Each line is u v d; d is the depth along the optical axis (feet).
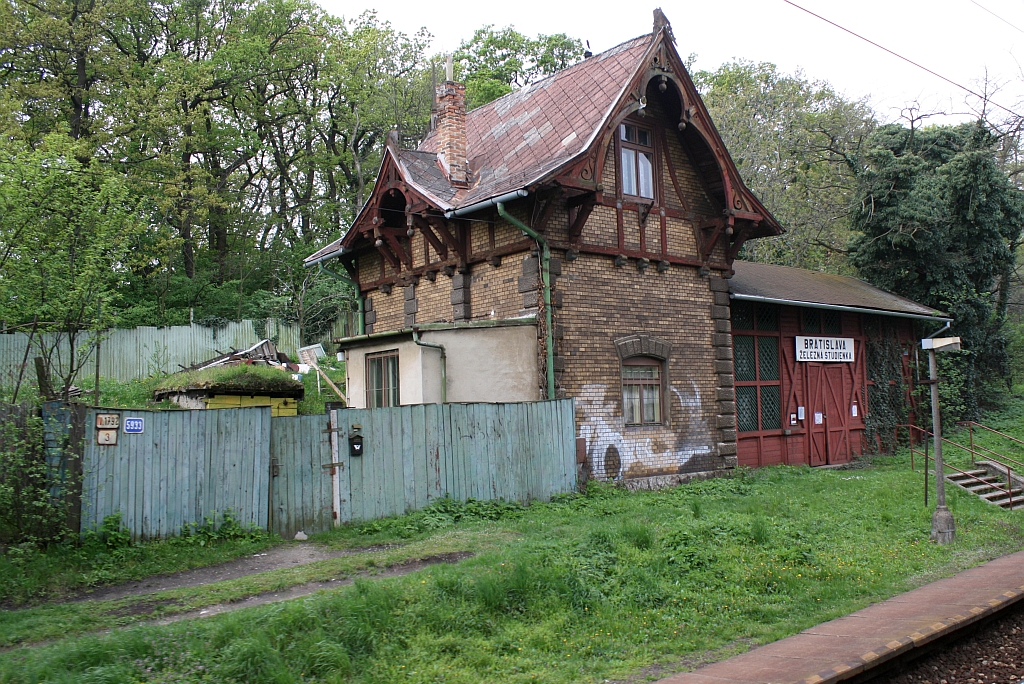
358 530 37.52
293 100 134.00
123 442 33.12
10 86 100.68
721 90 137.90
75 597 27.91
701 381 57.47
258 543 35.04
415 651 22.74
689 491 51.13
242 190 135.23
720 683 20.24
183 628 22.88
